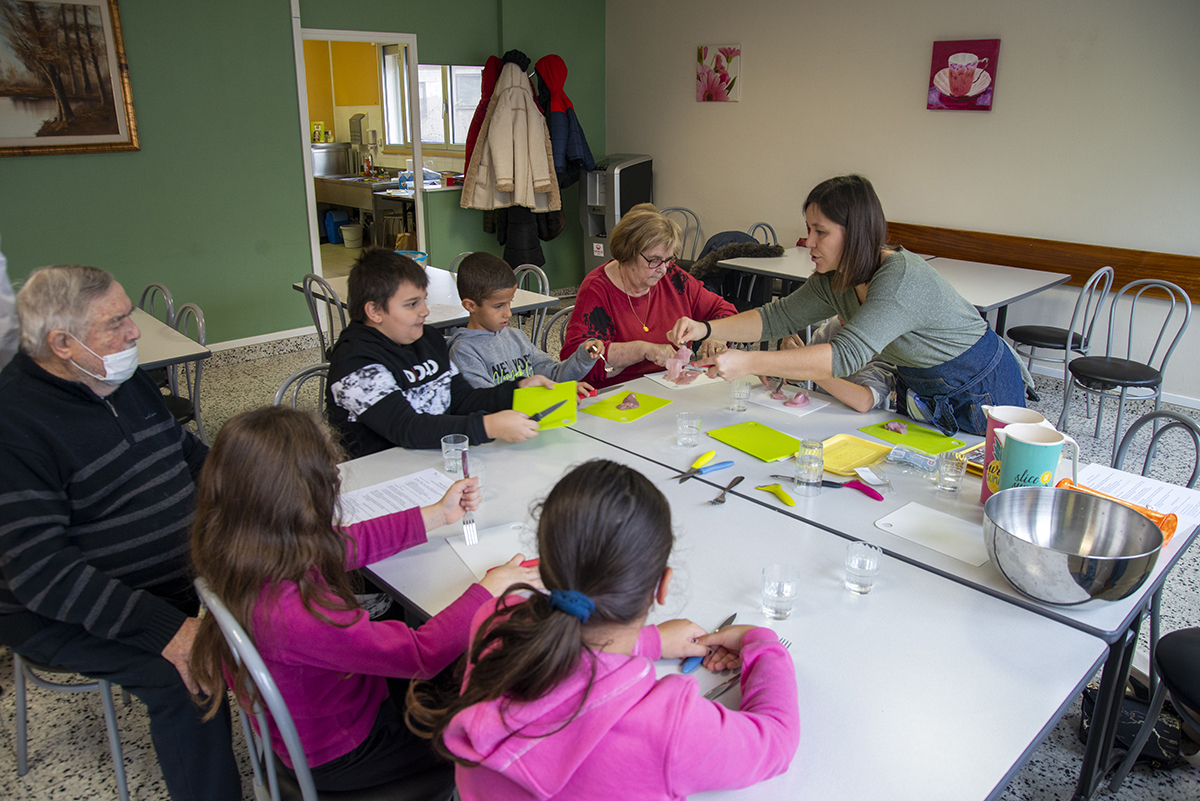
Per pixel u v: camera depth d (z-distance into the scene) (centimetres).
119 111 457
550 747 80
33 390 146
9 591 143
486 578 127
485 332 245
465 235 650
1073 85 438
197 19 474
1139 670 203
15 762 195
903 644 119
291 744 110
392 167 812
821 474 173
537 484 173
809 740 100
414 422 190
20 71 422
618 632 86
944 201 506
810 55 547
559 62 597
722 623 123
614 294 271
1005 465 152
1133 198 431
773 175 592
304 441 111
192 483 172
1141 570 120
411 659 115
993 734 101
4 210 436
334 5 532
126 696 217
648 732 81
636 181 657
